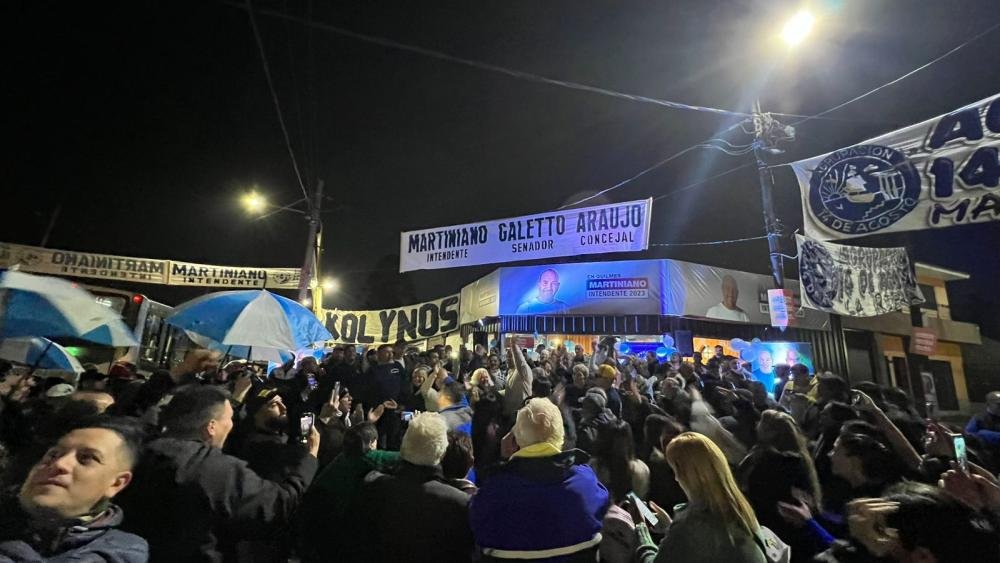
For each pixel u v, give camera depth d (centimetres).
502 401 645
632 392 658
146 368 1108
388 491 278
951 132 640
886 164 683
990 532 183
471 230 1058
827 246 885
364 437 318
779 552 243
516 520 253
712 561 221
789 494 306
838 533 300
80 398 335
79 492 186
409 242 1113
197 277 1653
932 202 643
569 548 250
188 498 239
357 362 884
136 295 1055
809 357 1283
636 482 364
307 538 292
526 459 272
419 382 770
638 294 1482
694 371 862
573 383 750
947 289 2555
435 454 290
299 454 314
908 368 2106
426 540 265
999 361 2566
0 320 371
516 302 1596
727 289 1551
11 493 196
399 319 1916
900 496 205
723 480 237
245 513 254
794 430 337
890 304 916
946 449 338
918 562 188
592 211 962
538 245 991
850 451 312
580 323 1558
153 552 233
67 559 175
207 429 275
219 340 411
